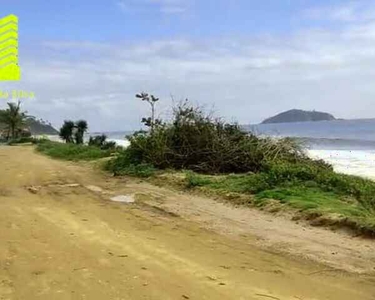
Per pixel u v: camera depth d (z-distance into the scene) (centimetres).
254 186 1284
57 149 3503
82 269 645
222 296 548
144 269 647
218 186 1365
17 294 556
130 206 1166
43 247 756
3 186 1528
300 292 570
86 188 1488
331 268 672
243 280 609
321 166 1644
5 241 793
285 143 1741
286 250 764
